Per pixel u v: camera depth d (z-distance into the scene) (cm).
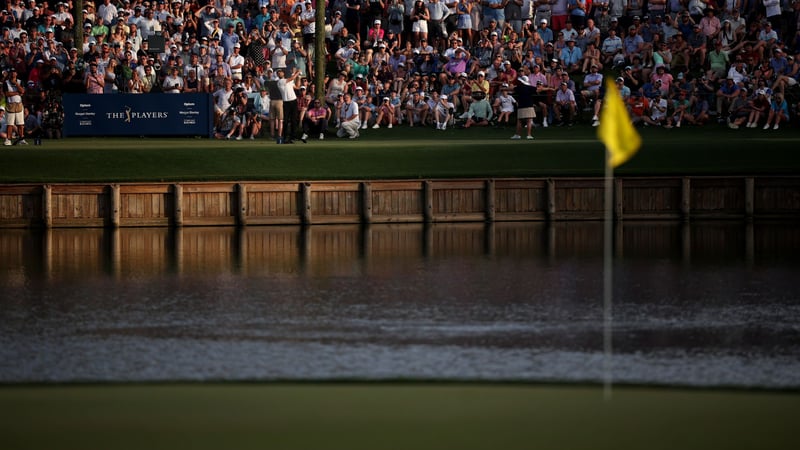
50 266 9762
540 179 12800
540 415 5025
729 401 5281
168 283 8925
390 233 11888
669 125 15562
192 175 12850
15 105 13975
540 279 9088
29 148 13412
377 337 6944
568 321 7450
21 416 5022
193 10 17825
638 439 4628
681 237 11556
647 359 6325
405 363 6216
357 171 13038
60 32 17262
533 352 6525
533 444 4556
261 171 12950
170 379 5822
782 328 7219
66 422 4912
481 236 11638
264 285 8838
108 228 12312
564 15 17288
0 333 7094
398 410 5112
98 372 6006
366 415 5034
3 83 14188
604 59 16775
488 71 16388
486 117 15912
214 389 5566
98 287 8762
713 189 12962
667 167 13350
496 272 9431
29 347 6675
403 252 10550
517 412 5081
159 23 17225
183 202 12419
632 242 11200
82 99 14750
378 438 4650
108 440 4622
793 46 16688
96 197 12338
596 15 17462
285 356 6412
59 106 14762
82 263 9925
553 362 6244
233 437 4662
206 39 16375
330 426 4838
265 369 6072
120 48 15938
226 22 17025
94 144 13988
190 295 8406
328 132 15338
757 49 16175
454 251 10612
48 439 4644
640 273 9381
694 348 6619
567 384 5675
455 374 5931
